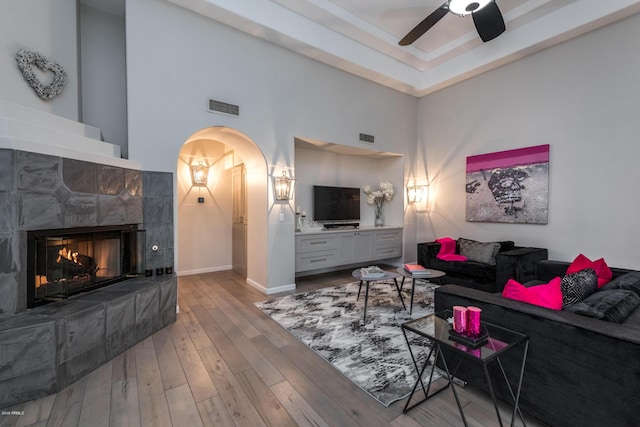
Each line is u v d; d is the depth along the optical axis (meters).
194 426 1.55
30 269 2.03
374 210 5.95
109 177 2.63
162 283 2.79
